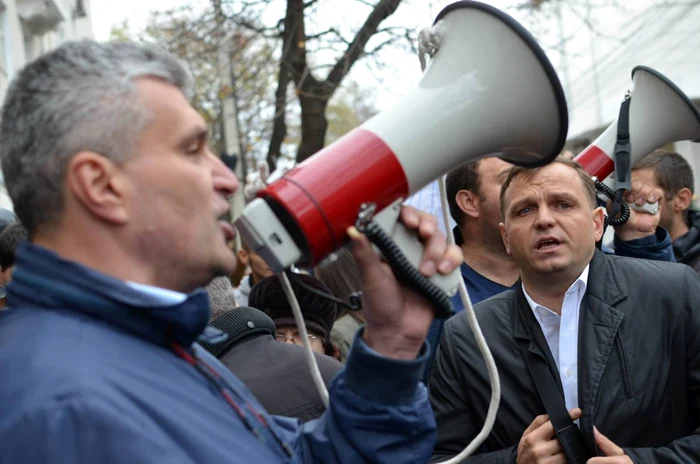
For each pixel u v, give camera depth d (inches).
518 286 105.7
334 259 134.5
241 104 484.7
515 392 100.1
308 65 364.5
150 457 46.2
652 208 146.9
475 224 140.2
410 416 61.6
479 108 63.3
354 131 62.1
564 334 100.1
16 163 53.1
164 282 55.2
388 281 60.1
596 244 123.6
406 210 61.0
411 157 61.1
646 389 96.1
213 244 55.7
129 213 53.1
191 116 55.6
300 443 64.2
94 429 45.7
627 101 130.0
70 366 47.8
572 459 93.7
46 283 52.1
